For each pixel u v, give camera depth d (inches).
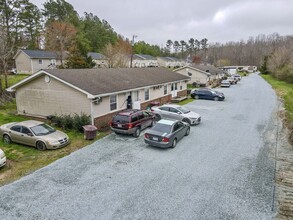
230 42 6958.7
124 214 321.4
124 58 2284.7
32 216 313.4
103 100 721.6
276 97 1382.9
